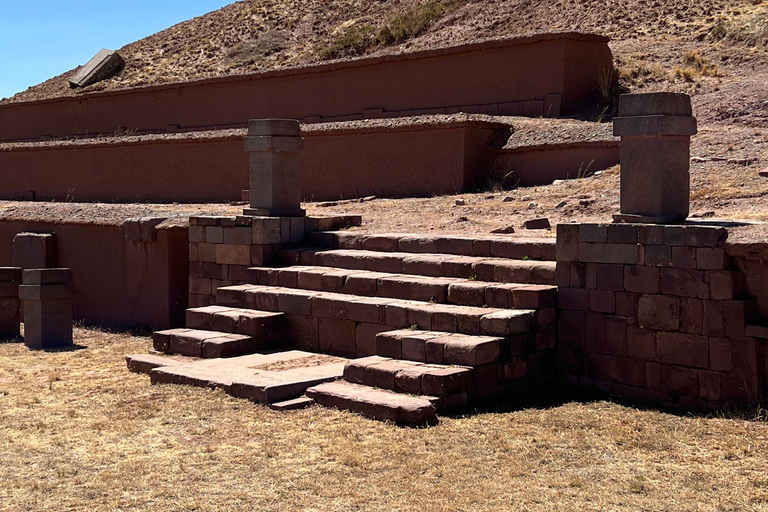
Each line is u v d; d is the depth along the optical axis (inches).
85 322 635.5
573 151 679.7
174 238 577.0
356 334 417.1
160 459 287.7
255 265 512.7
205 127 1109.7
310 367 393.7
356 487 255.3
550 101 815.7
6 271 577.9
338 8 1588.3
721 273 320.2
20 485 267.7
